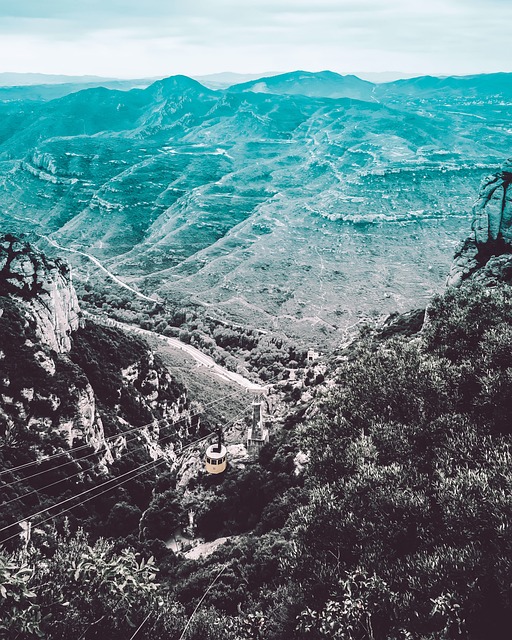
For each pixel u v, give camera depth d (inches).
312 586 859.4
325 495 926.4
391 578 781.9
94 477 2851.9
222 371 6471.5
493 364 1067.3
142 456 3344.0
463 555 744.3
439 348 1204.5
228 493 2571.4
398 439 967.0
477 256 3577.8
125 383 3932.1
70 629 736.3
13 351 2989.7
